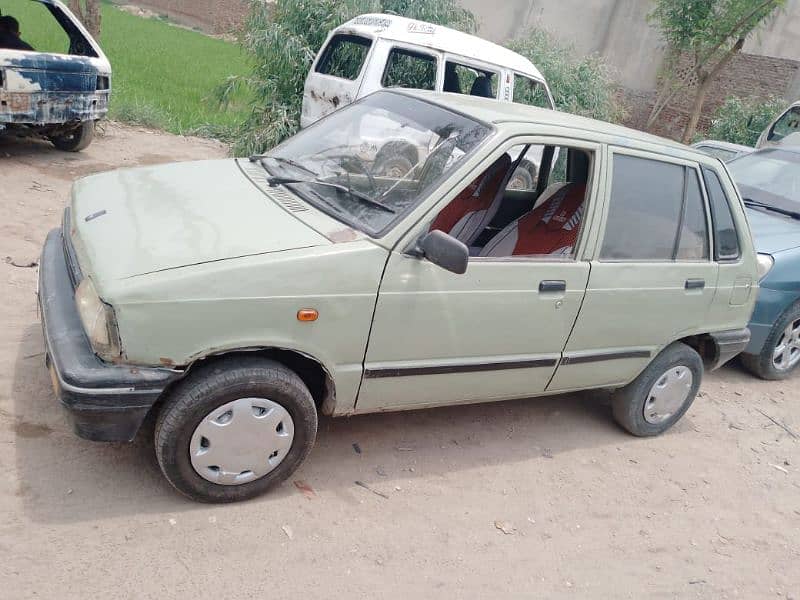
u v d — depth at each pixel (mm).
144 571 2932
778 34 20594
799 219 6730
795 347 6340
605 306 4113
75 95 8320
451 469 4102
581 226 3969
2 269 5340
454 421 4621
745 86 20016
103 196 3723
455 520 3682
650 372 4652
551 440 4672
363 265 3275
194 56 21609
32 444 3498
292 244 3232
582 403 5262
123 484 3383
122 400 2912
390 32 8391
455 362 3730
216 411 3152
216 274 2996
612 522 3961
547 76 13039
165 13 36469
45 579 2787
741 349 4996
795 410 5832
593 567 3578
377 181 3699
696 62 17984
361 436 4207
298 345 3221
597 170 3982
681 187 4395
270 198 3629
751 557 3893
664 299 4359
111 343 2889
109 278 2939
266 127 10125
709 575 3689
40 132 8891
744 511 4301
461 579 3295
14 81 7723
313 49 10430
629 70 21203
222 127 11859
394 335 3467
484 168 3562
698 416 5422
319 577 3111
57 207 6934
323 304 3207
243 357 3234
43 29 19797
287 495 3564
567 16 21047
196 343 2996
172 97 13875
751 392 6035
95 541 3021
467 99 4270
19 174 7781
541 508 3945
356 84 8289
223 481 3312
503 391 4078
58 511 3137
